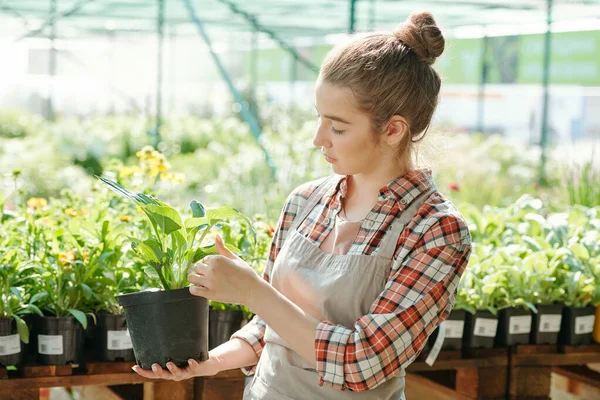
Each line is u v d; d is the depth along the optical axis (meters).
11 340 2.54
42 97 17.33
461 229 1.70
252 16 10.72
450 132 1.95
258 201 7.21
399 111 1.71
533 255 3.16
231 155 10.63
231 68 19.89
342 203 1.83
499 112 15.48
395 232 1.72
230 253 1.71
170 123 12.70
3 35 14.45
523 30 9.95
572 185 4.67
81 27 13.23
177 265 1.77
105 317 2.68
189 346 1.72
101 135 11.50
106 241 2.83
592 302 3.22
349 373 1.62
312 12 10.28
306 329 1.64
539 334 3.13
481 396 3.08
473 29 10.74
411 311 1.64
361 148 1.71
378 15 9.96
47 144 10.92
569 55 12.04
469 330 3.08
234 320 2.88
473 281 3.14
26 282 2.75
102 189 3.41
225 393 2.76
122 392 2.99
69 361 2.64
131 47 16.34
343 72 1.68
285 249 1.84
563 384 3.65
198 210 1.86
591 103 14.38
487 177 9.34
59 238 2.95
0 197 3.14
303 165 7.09
